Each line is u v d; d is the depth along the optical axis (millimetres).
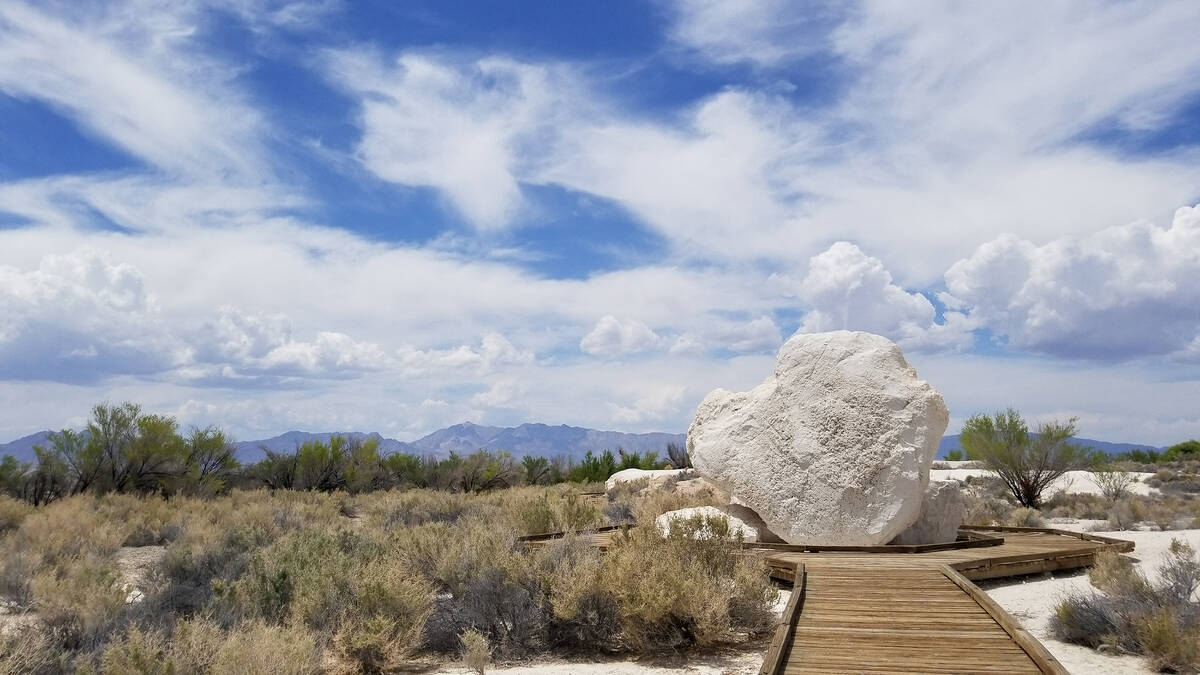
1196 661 7516
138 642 7102
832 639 7789
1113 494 28078
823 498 14164
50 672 7320
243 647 7105
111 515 18922
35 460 24609
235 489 28719
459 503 23750
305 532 14000
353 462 34094
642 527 11320
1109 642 8367
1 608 10508
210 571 11812
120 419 25625
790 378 15406
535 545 12500
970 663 6969
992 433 27984
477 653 8016
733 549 10836
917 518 14578
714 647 8875
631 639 8836
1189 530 18703
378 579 9039
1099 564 12008
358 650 8102
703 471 16266
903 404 14062
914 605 9188
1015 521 21375
